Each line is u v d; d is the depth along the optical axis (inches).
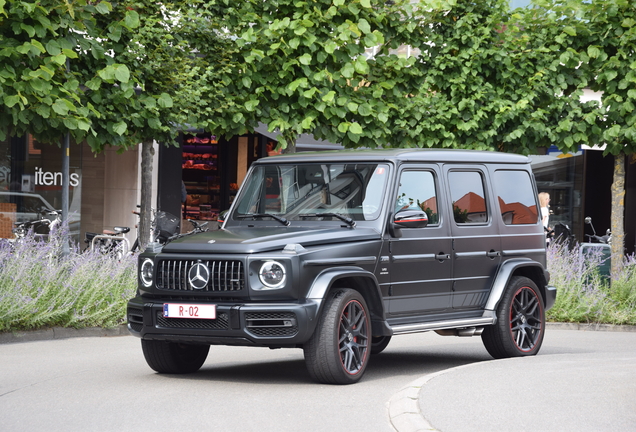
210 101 538.3
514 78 582.9
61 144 501.4
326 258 312.7
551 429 228.5
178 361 337.4
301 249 305.9
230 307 299.3
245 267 300.7
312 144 662.5
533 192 421.1
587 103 595.8
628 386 287.6
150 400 281.9
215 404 275.6
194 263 308.0
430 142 572.7
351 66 542.0
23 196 724.0
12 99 436.5
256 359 399.9
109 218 782.5
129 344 436.1
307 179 358.3
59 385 310.8
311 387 307.3
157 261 317.1
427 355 432.1
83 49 474.6
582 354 381.1
